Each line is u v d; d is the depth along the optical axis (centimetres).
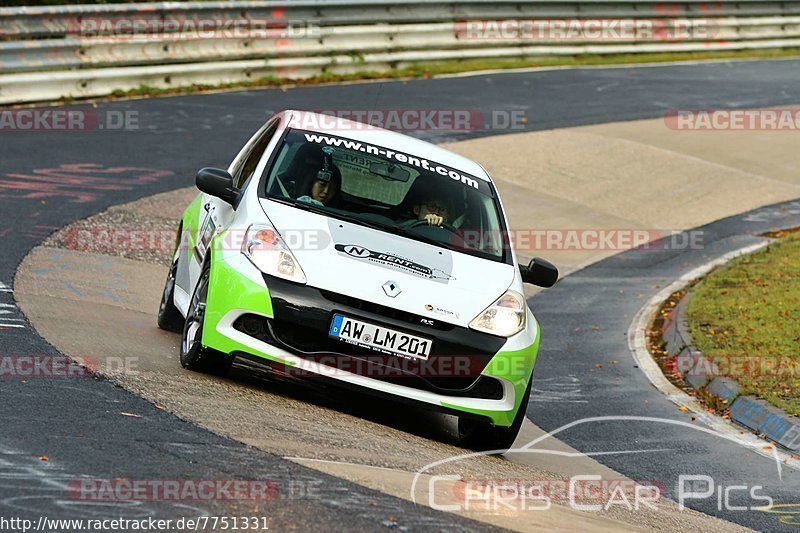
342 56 7700
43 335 2469
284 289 2220
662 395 3222
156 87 6581
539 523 1703
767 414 2908
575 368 3469
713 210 5700
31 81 5938
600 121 7125
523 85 7975
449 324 2255
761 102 8056
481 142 6312
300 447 1900
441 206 2577
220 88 6881
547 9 9031
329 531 1463
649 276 4666
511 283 2427
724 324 3728
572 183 5878
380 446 2072
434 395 2241
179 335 2883
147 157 5144
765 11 10338
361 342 2214
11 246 3531
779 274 4375
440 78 7931
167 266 3788
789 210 5772
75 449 1677
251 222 2359
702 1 9831
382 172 2622
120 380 2148
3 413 1814
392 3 7994
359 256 2312
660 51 9681
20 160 4797
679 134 7000
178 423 1903
